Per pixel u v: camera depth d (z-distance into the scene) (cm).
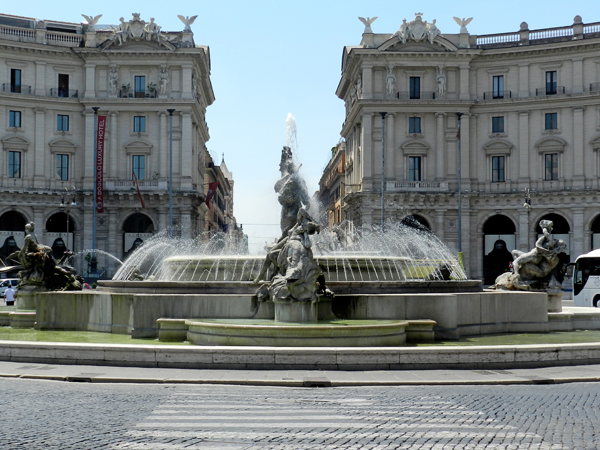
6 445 902
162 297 1942
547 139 7544
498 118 7788
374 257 2475
